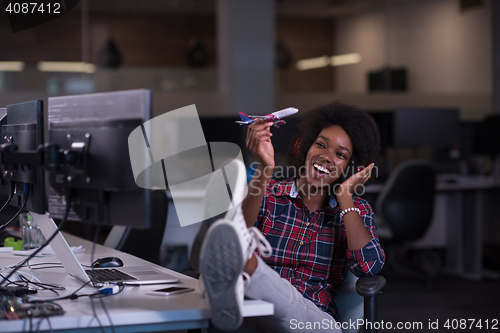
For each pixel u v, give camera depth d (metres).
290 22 7.05
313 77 7.09
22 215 1.99
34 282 1.41
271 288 1.30
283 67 7.03
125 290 1.35
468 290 4.13
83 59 6.74
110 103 1.18
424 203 4.07
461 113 6.72
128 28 7.54
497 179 4.97
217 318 1.11
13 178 1.42
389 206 4.02
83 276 1.39
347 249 1.62
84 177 1.21
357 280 1.56
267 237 1.67
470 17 6.60
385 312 3.49
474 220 4.66
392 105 7.00
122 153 1.16
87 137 1.21
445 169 5.62
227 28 6.18
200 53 7.80
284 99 6.89
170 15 7.72
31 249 1.99
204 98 6.18
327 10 7.13
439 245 4.83
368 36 7.13
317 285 1.63
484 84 6.55
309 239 1.65
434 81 6.87
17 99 5.83
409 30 6.99
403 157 5.61
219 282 1.10
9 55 6.33
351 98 6.95
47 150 1.19
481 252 4.62
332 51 7.15
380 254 1.56
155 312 1.12
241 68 6.04
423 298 3.87
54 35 6.57
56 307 1.13
